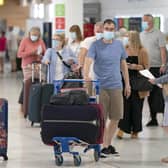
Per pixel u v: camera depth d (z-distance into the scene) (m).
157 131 14.59
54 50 15.48
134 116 13.40
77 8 22.69
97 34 12.44
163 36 15.30
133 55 13.36
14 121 16.11
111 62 10.94
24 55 16.28
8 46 37.78
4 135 10.90
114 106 11.05
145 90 13.22
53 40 15.58
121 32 15.24
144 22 15.36
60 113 10.17
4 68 39.28
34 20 39.00
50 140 10.32
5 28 47.31
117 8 27.08
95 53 11.00
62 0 22.50
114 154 11.41
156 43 15.27
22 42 16.42
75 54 15.49
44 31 32.22
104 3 27.83
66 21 22.52
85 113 10.12
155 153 11.76
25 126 15.21
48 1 39.91
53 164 10.62
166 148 12.30
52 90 14.66
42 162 10.79
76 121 10.15
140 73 12.19
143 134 14.13
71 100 10.27
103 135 10.66
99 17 28.08
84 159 11.08
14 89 25.67
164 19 24.56
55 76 15.37
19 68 36.69
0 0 40.72
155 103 15.28
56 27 22.66
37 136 13.66
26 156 11.34
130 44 13.45
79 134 10.20
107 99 11.05
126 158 11.22
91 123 10.15
